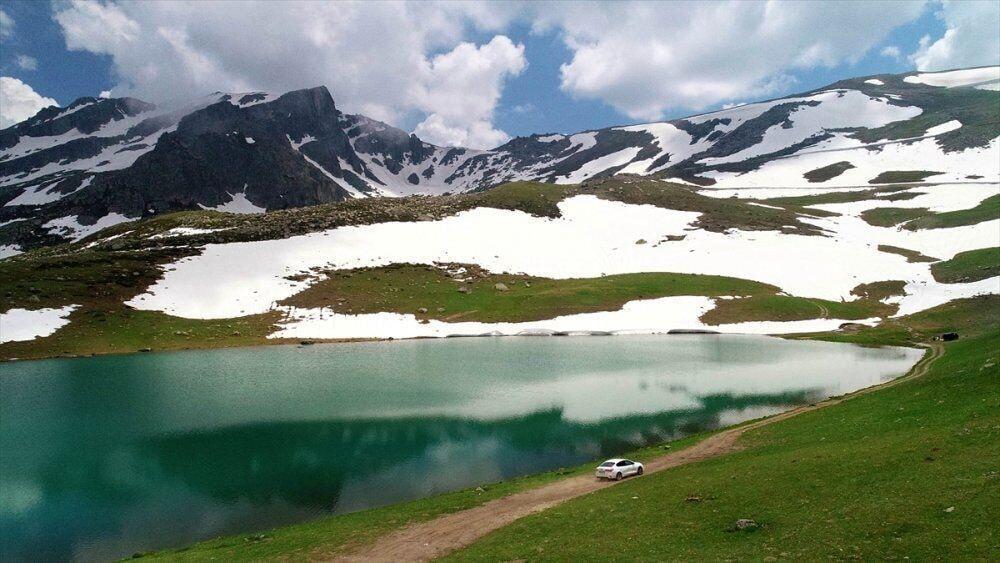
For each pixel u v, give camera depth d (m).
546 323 113.06
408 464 44.78
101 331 96.88
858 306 119.00
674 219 187.12
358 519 33.62
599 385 69.12
